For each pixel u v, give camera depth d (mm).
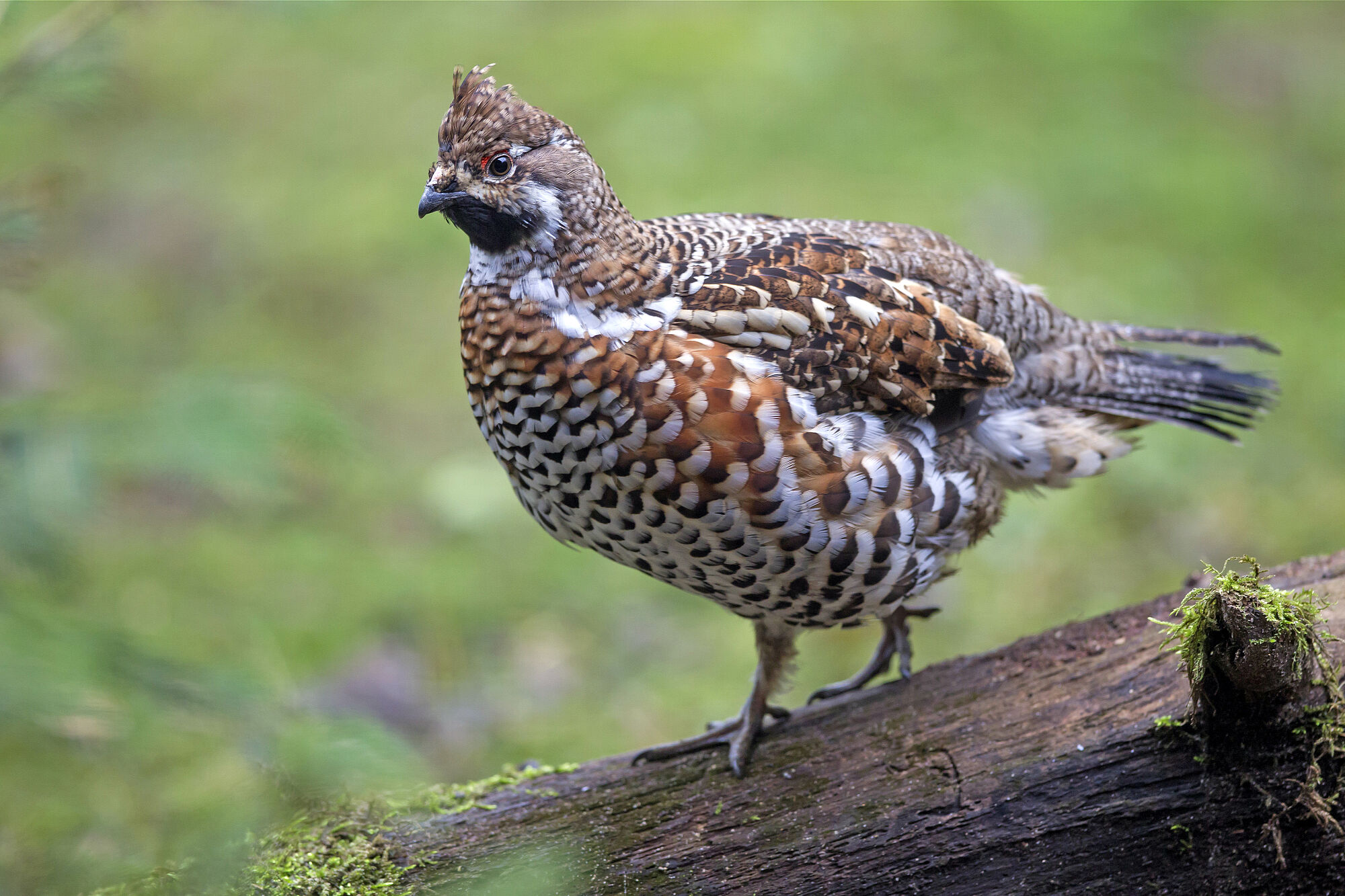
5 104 5410
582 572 11219
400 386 12680
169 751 6449
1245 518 11203
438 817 6199
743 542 5883
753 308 5859
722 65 16391
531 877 5246
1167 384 7594
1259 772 5273
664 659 10305
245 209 14695
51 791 6434
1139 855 5480
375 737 4266
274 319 13242
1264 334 12977
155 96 16547
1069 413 7348
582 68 16438
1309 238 14594
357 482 11797
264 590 10555
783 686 6605
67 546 3869
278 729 4176
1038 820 5590
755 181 14180
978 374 6406
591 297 5801
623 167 14336
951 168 14789
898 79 16422
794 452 5758
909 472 6078
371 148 15641
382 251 14133
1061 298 12945
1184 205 14781
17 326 12484
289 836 6012
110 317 12961
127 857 4844
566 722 9578
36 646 3840
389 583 10820
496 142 5828
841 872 5695
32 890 4680
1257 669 4969
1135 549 11000
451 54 17156
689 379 5672
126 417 3871
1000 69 16953
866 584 6191
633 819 6074
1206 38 18219
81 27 5414
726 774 6258
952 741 5984
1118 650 6137
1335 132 16375
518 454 6051
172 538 11148
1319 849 5227
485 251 6004
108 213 14508
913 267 6730
